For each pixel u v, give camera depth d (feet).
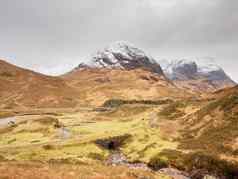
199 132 282.97
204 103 381.19
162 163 207.00
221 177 186.50
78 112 579.48
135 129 309.42
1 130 336.90
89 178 129.49
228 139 238.07
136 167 206.49
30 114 536.01
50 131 320.91
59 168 146.82
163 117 378.94
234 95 321.52
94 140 263.49
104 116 497.05
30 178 118.11
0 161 166.30
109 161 223.30
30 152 222.07
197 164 198.49
